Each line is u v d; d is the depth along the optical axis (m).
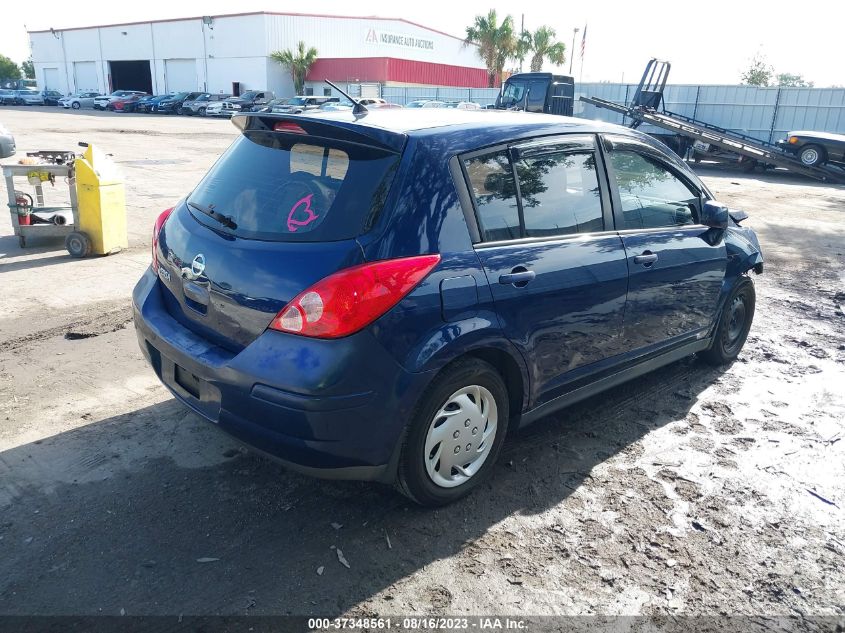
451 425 3.10
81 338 5.21
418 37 59.59
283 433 2.69
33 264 7.21
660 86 26.25
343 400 2.64
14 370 4.59
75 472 3.41
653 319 4.09
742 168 22.28
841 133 25.02
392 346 2.72
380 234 2.72
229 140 23.61
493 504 3.32
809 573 2.93
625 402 4.53
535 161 3.40
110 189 7.50
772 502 3.45
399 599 2.67
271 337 2.71
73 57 62.34
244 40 50.47
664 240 4.07
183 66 54.81
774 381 4.98
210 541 2.95
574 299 3.45
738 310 5.18
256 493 3.30
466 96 42.22
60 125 28.84
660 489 3.52
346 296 2.61
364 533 3.05
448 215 2.94
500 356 3.26
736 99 26.83
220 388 2.85
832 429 4.26
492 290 3.04
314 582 2.74
